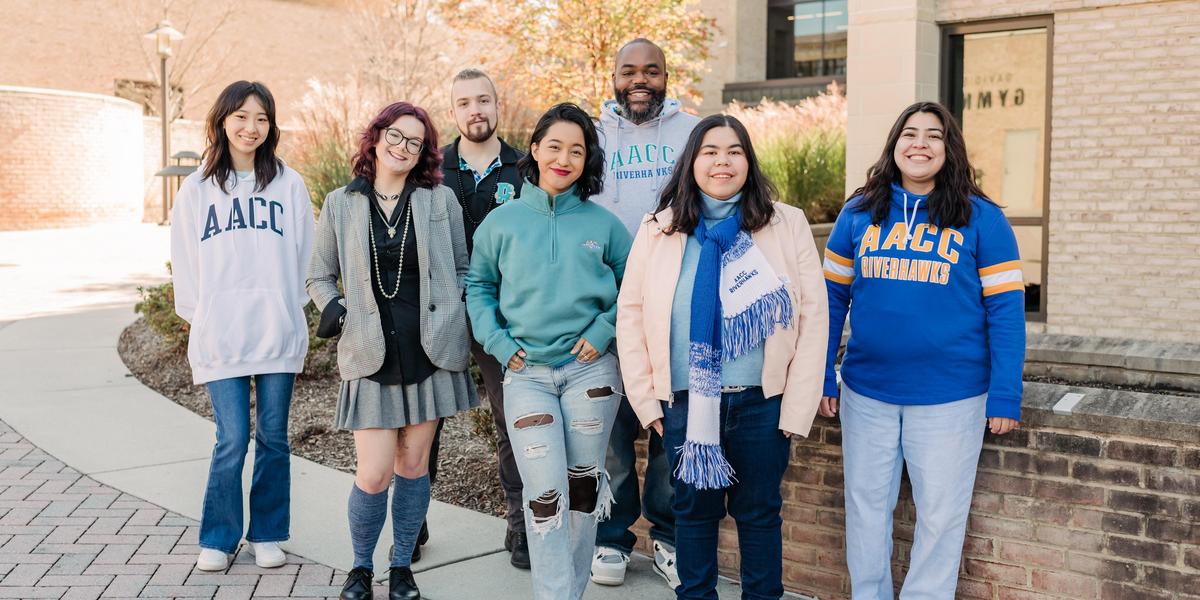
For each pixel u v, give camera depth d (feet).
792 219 10.82
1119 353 14.30
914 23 29.25
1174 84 26.61
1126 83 27.35
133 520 15.12
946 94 30.68
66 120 74.54
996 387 10.17
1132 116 27.37
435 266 12.02
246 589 12.66
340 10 103.81
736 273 10.51
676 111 13.51
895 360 10.61
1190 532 9.97
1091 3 27.48
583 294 11.10
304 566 13.51
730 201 10.80
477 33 45.91
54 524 14.89
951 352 10.38
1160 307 27.53
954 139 10.39
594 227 11.42
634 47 13.29
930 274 10.36
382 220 11.92
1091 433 10.44
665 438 11.03
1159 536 10.14
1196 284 26.91
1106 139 27.86
